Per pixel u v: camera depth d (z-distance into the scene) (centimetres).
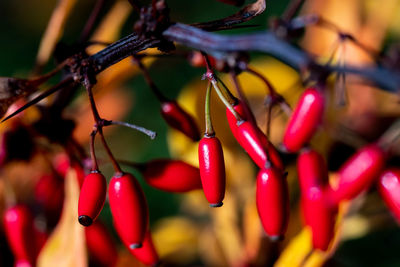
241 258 18
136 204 13
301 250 16
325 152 18
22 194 18
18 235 16
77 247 15
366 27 19
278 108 17
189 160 19
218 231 19
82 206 13
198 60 15
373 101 19
